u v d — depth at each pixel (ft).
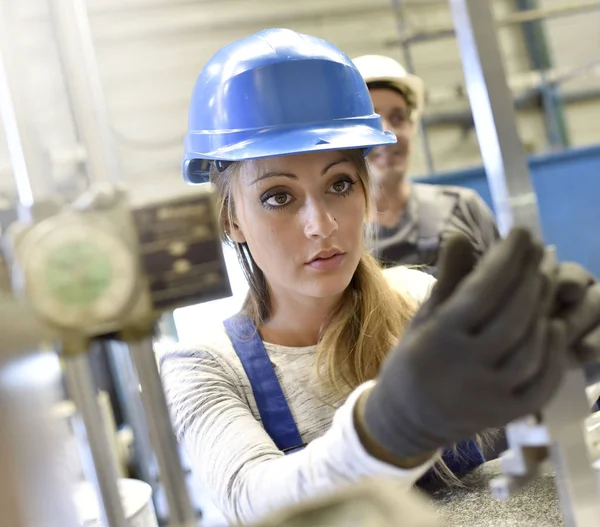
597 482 1.47
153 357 1.32
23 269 1.22
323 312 3.08
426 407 1.35
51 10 1.35
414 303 3.36
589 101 12.28
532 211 1.49
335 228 2.63
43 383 1.28
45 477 1.26
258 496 2.05
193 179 3.25
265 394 2.98
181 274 1.29
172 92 10.17
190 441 2.70
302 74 2.52
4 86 1.32
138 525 1.96
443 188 5.61
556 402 1.44
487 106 1.48
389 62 5.48
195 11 10.32
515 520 2.20
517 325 1.29
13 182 1.44
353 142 2.47
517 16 10.98
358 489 1.14
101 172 1.36
